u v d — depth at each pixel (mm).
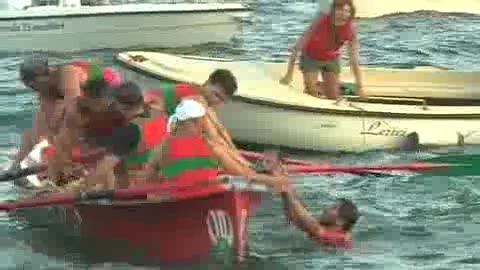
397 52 68000
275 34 73938
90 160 33375
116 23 66375
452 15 80625
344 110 42969
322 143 43344
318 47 43938
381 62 64375
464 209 36219
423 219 35188
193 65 46312
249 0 86875
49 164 34656
